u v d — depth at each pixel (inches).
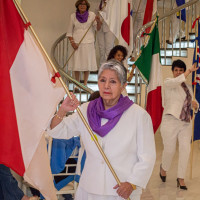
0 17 89.0
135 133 94.0
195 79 207.0
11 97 88.2
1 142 86.6
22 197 108.7
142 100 284.2
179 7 267.1
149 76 189.3
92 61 284.5
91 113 96.5
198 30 214.4
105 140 93.5
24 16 91.7
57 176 150.7
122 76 93.8
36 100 92.7
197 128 224.4
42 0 333.4
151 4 246.8
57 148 145.5
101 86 94.7
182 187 194.5
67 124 99.0
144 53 188.7
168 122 199.5
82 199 97.9
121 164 93.1
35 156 98.1
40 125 92.4
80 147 147.9
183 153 195.2
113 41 274.7
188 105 198.7
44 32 336.2
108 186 92.4
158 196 183.2
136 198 96.7
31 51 92.6
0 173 105.0
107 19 221.3
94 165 94.3
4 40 88.7
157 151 269.6
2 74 87.7
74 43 280.5
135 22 291.6
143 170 91.4
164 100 201.5
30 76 92.5
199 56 212.4
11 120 87.5
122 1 221.0
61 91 94.2
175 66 203.3
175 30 321.1
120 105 94.5
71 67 291.1
